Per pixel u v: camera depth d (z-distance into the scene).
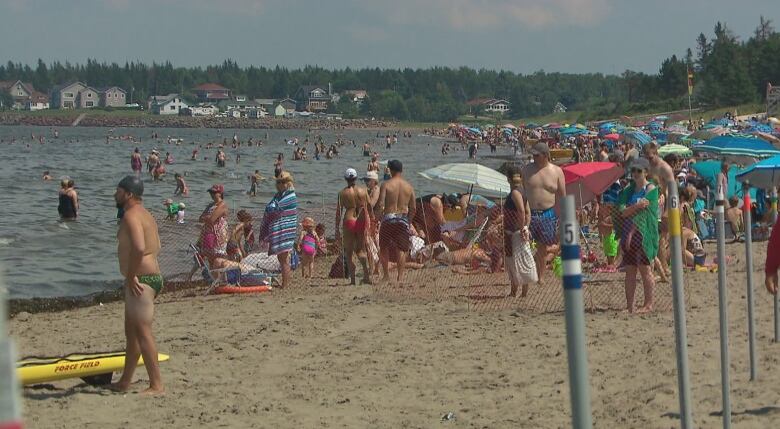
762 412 24.84
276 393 32.16
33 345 42.44
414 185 148.62
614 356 34.00
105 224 104.06
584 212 75.12
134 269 31.16
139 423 28.53
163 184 182.12
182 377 34.38
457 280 56.28
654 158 46.25
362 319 45.09
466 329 41.31
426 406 29.95
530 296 48.94
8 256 81.00
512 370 33.75
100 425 28.25
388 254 57.41
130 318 31.67
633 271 42.81
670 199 19.44
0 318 7.41
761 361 30.53
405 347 38.38
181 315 48.19
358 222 57.88
